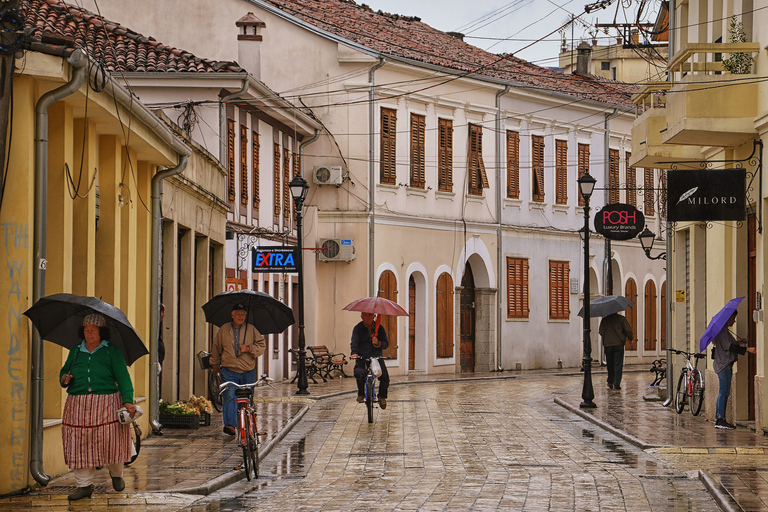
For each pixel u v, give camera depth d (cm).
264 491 1341
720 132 1930
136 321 1869
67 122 1413
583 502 1234
